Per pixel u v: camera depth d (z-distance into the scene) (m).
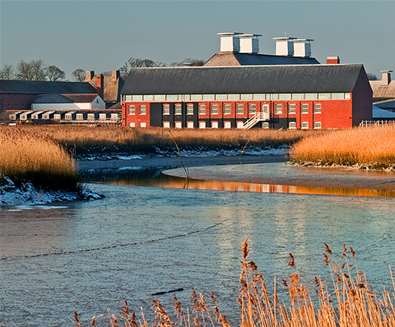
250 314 14.98
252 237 33.16
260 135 125.81
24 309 21.91
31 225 36.16
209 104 172.25
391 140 76.25
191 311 21.34
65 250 30.16
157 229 35.41
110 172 76.50
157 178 68.50
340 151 78.25
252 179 66.19
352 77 163.38
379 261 27.70
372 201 47.09
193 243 31.80
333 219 38.69
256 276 15.76
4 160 45.50
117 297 23.19
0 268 26.95
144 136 110.56
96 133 108.44
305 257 28.58
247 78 171.75
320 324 14.89
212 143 115.56
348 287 16.66
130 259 28.52
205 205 45.25
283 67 171.12
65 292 23.73
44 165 46.72
